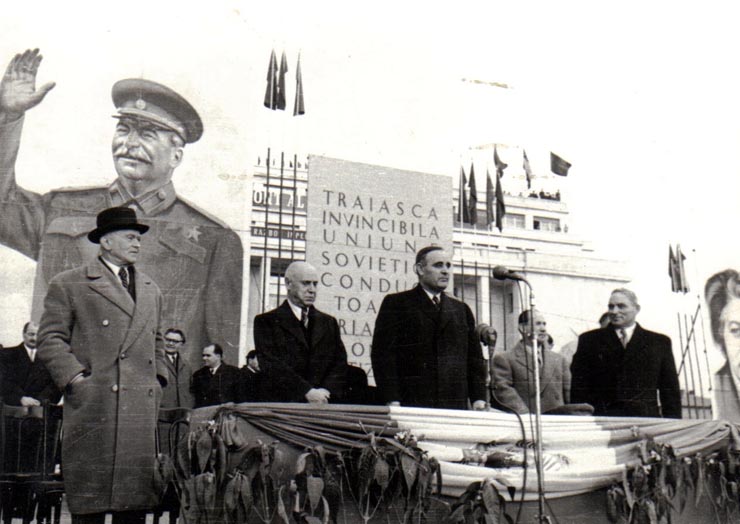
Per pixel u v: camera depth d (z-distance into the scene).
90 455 9.09
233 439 8.98
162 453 9.29
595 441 10.35
